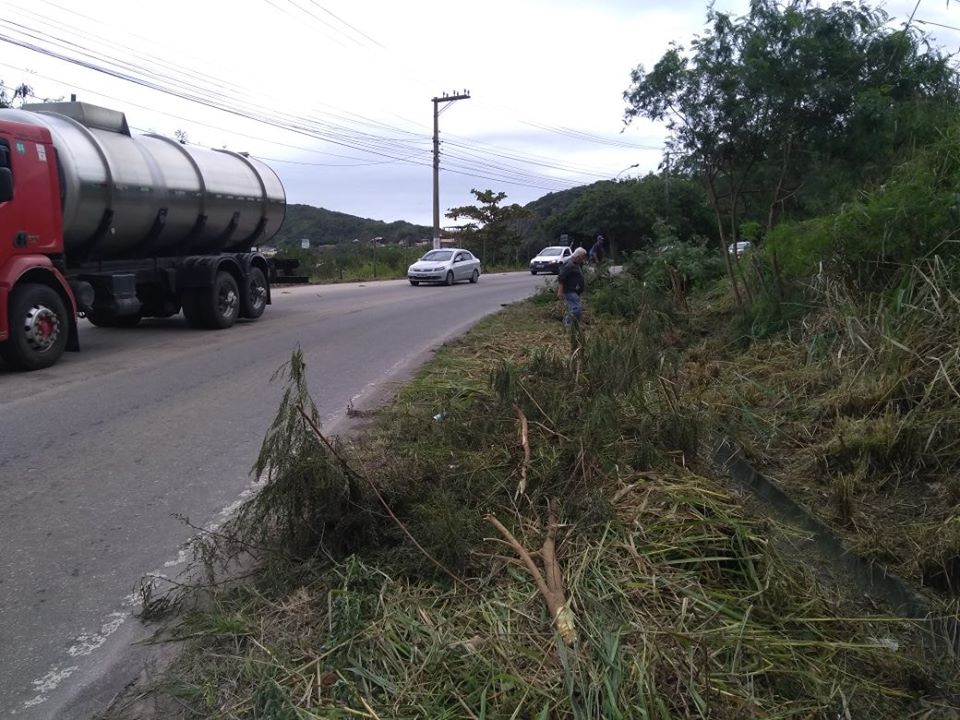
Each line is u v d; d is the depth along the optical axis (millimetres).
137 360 10867
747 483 5328
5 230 9391
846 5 10148
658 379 5902
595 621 3109
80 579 4203
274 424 4168
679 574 3562
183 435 7008
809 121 10500
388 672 3004
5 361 10078
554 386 5871
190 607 3791
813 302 8398
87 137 11414
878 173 10227
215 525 4914
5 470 5973
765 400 6883
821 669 3123
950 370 5465
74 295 11117
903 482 4988
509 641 3105
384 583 3654
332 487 4055
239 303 15648
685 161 11883
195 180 13609
